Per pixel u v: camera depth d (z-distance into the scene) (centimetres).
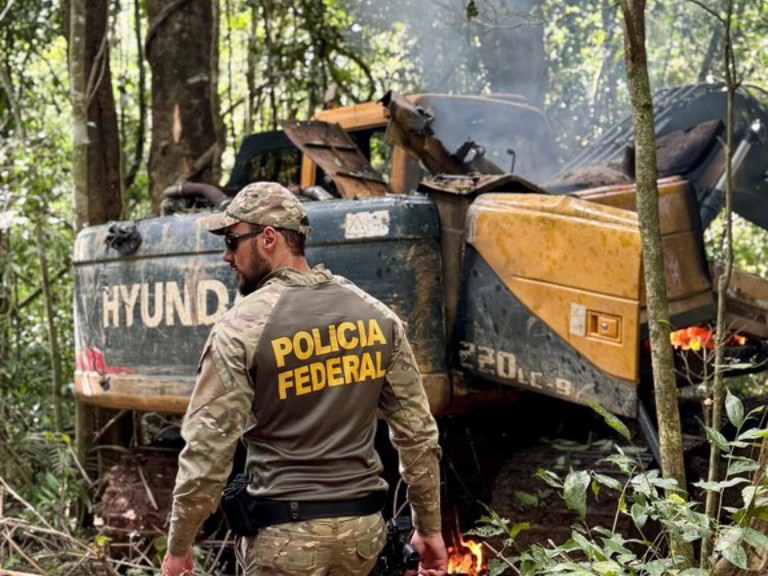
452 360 466
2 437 615
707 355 512
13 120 967
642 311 417
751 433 307
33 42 1034
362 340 304
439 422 527
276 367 294
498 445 515
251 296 301
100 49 707
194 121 783
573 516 440
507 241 447
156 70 788
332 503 295
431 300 459
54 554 489
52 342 687
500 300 450
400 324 315
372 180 555
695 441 470
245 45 1215
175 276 529
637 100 351
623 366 416
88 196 693
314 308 302
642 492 319
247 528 296
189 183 612
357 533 298
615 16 927
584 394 427
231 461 290
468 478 520
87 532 605
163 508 570
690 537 300
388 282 458
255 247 308
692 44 1024
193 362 522
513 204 449
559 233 434
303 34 1030
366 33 1037
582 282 428
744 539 289
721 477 451
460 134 618
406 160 570
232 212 309
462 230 462
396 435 314
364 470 303
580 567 304
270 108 1107
